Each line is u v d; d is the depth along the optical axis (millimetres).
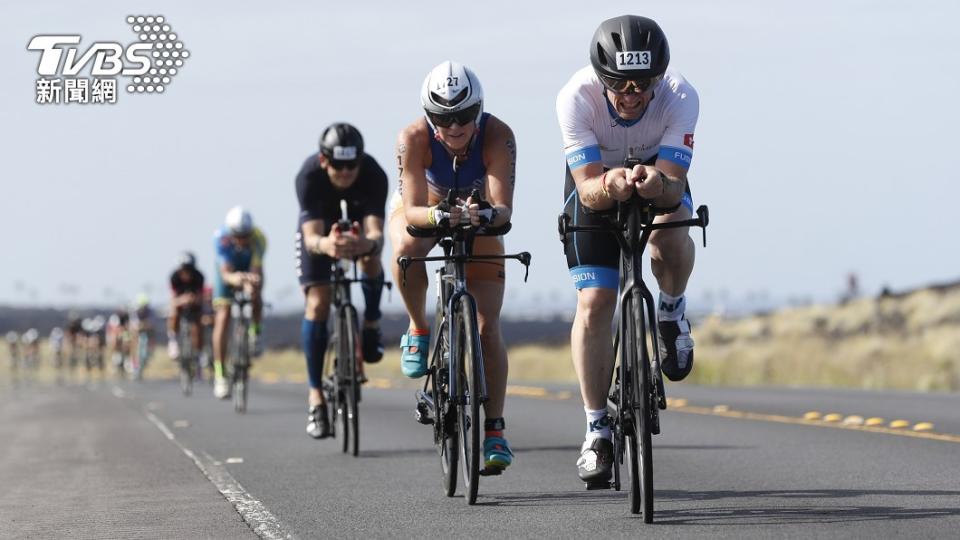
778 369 69250
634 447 18016
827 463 23875
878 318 117188
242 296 43625
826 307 133375
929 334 90500
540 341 177875
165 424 38500
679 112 18484
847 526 16812
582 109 18500
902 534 16172
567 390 54500
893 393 47812
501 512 18766
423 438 31547
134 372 90688
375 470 24562
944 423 32594
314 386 29344
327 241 27156
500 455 20359
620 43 17422
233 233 45062
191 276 59438
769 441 28422
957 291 122938
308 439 31812
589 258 18844
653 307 17609
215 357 50438
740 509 18500
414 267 21500
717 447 27359
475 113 20016
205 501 20672
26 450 31469
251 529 17812
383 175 28875
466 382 19828
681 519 17688
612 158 19125
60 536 17719
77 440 33844
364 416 39562
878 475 21938
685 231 19484
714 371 68188
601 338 18922
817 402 41938
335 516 18781
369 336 28344
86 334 112688
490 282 20719
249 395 56062
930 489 20094
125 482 23719
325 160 27906
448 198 19578
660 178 17172
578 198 19016
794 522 17203
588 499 19844
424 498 20516
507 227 20375
